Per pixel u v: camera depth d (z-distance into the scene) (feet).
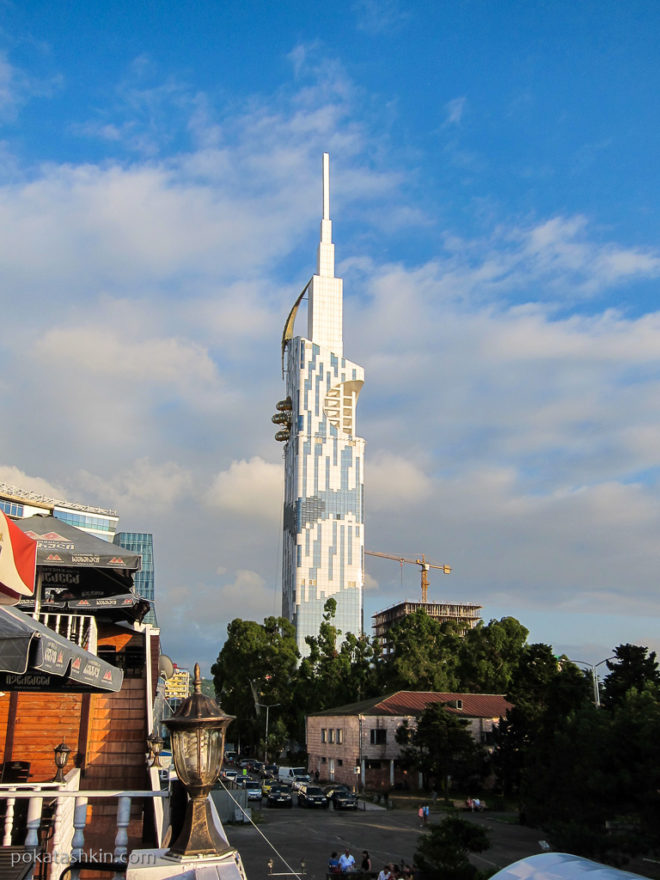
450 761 187.21
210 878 14.16
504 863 103.81
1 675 34.53
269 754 285.84
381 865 103.09
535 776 124.98
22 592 30.53
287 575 628.28
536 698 177.68
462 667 306.55
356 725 209.36
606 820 94.94
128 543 595.47
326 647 336.49
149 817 48.67
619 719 93.40
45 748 57.26
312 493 628.28
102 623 80.48
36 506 451.12
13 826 29.78
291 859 106.83
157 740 50.47
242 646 323.37
